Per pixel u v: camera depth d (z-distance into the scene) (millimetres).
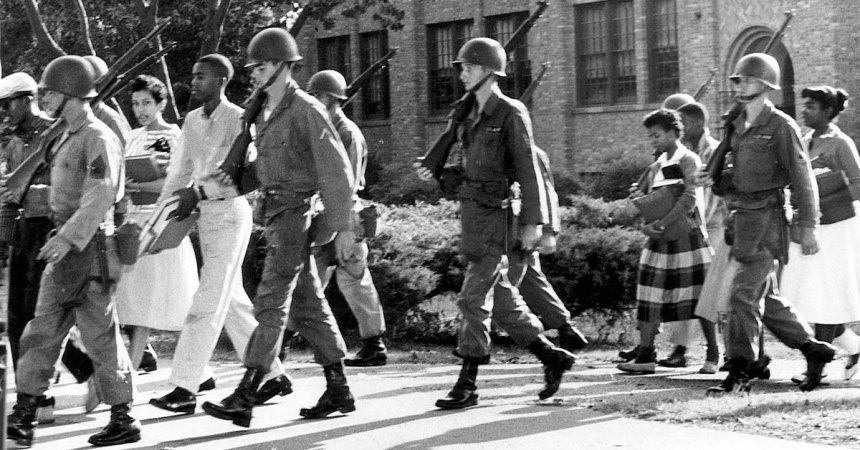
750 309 8070
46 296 6832
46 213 7242
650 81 26797
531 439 6699
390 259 11156
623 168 23969
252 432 7145
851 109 22750
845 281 8727
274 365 7961
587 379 9031
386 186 27703
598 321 11781
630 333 11688
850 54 22781
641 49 26766
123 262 6961
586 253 11109
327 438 6918
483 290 7586
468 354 7645
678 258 9289
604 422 7105
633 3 27109
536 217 7457
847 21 22766
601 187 23969
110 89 8359
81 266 6766
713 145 9883
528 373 9352
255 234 11195
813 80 23016
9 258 7457
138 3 16016
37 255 7242
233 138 7719
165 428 7328
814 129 8938
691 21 25578
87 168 6828
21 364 6852
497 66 7480
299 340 11320
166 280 8289
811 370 8273
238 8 22047
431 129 31547
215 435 7094
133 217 8375
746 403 7477
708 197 10164
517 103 7508
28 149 7516
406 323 11422
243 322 8219
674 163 9211
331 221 7055
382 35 32438
